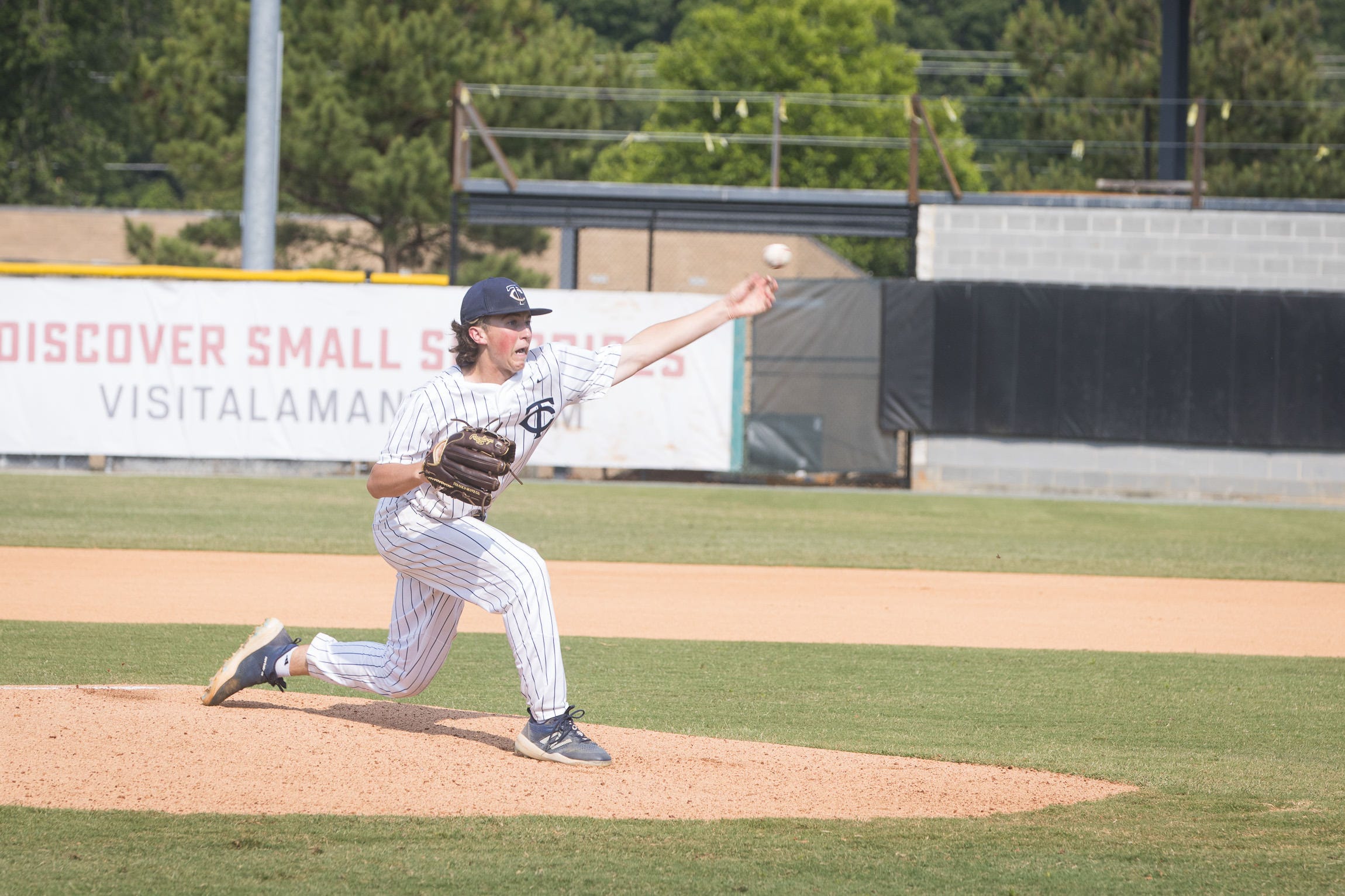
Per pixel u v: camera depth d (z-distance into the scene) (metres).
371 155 106.94
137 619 32.28
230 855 14.46
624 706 24.02
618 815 16.34
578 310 70.75
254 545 46.50
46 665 26.05
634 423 72.00
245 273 70.81
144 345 70.56
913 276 75.94
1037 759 20.19
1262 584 43.50
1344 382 71.75
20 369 70.31
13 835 14.87
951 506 66.62
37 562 41.72
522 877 14.05
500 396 17.27
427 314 71.06
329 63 112.12
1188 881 14.40
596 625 33.66
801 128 168.38
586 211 77.00
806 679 27.05
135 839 14.87
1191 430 72.12
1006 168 168.88
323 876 13.91
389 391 71.12
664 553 47.53
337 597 36.47
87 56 156.75
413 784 17.09
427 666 18.67
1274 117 130.75
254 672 19.70
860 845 15.48
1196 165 73.94
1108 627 35.09
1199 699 25.66
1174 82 84.94
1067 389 72.62
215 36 107.06
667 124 173.12
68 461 71.44
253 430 71.06
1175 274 74.06
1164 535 57.53
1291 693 26.47
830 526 57.38
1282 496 72.38
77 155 160.75
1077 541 54.50
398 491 16.70
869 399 73.56
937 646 31.61
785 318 73.12
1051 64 159.00
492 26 118.38
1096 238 74.19
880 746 20.91
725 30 172.00
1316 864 15.02
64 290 70.25
